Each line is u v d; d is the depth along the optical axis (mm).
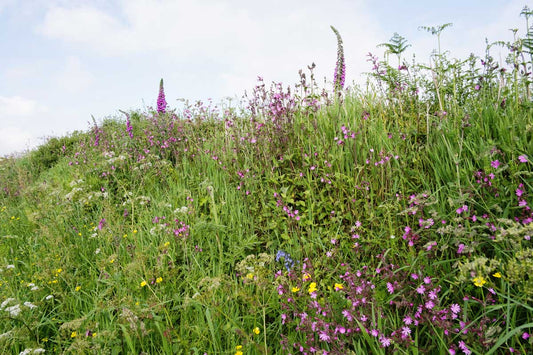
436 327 2189
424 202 2725
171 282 3266
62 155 10672
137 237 4281
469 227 2502
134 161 6750
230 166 5230
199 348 2516
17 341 2850
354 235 3035
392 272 2436
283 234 3449
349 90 5938
